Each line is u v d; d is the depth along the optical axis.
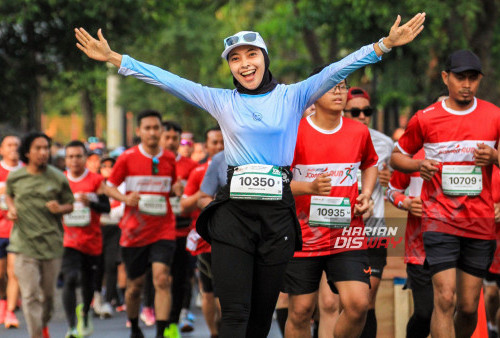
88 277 18.03
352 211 11.41
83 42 9.59
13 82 29.77
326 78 9.58
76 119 95.94
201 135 53.50
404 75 32.12
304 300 11.38
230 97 9.67
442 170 11.49
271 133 9.54
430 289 12.43
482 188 11.46
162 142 19.33
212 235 9.68
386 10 29.78
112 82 42.12
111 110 42.25
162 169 16.55
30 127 31.06
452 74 11.34
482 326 12.21
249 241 9.60
